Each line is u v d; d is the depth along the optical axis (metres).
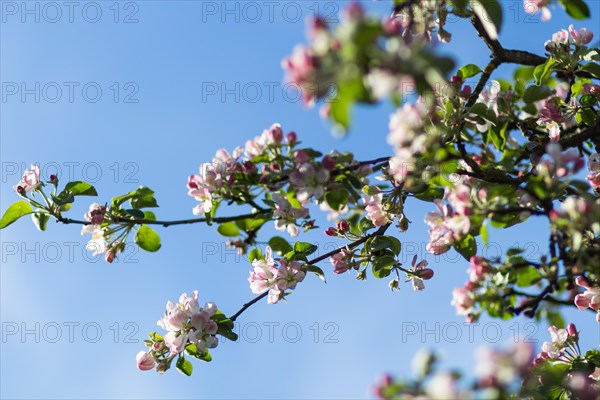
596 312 5.22
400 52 3.21
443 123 5.63
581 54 6.66
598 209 4.49
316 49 3.25
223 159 5.79
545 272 4.61
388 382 3.27
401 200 6.31
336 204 5.48
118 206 6.52
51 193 6.46
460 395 3.20
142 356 6.35
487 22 5.54
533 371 4.96
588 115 6.64
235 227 6.50
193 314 6.19
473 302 4.71
